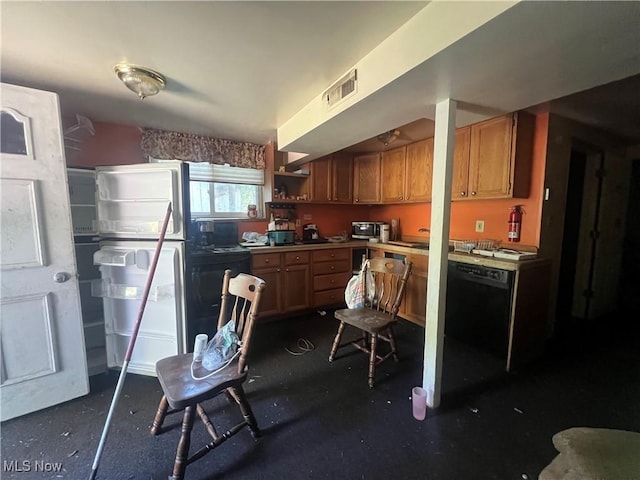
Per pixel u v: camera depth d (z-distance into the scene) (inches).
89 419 68.8
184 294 85.4
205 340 64.3
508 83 57.9
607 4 36.1
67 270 73.5
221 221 130.0
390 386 82.2
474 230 117.1
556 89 61.8
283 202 145.0
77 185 91.5
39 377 71.2
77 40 58.0
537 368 90.4
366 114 75.0
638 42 44.1
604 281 134.3
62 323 73.5
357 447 60.8
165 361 63.3
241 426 61.4
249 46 59.8
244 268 116.5
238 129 117.6
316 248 137.6
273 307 128.3
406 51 53.2
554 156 98.0
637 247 141.9
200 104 90.9
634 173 138.7
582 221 131.6
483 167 100.0
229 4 47.3
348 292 106.2
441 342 71.7
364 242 149.1
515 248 103.3
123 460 57.3
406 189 135.2
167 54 63.1
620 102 86.5
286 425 67.1
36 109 67.6
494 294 92.5
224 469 55.6
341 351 103.3
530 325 93.1
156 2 46.8
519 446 60.7
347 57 64.2
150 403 74.9
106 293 85.7
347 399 76.5
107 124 109.0
